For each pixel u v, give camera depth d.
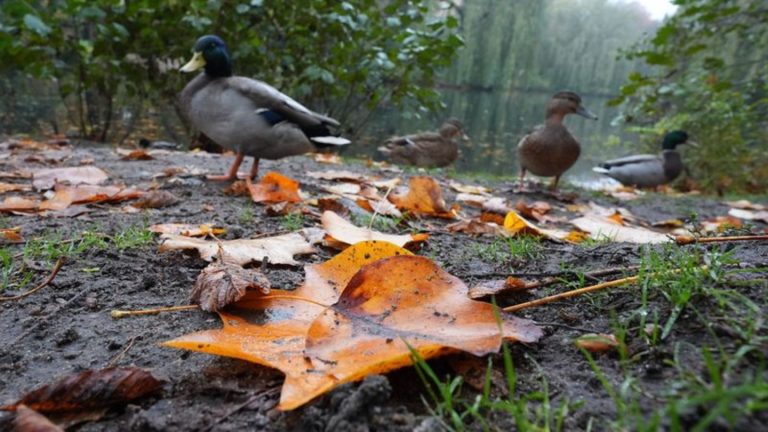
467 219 1.01
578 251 0.68
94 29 2.43
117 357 0.40
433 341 0.34
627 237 0.87
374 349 0.34
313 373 0.32
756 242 0.62
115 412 0.33
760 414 0.26
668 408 0.25
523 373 0.36
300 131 1.21
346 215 0.92
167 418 0.32
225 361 0.39
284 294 0.45
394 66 2.52
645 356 0.35
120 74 2.44
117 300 0.51
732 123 2.69
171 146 2.36
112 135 2.77
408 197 1.03
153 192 0.94
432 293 0.40
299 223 0.84
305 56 2.47
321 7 2.25
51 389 0.32
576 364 0.36
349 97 2.72
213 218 0.86
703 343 0.34
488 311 0.38
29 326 0.46
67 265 0.59
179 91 2.44
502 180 2.13
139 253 0.64
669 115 3.22
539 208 1.30
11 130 2.68
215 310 0.43
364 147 3.49
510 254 0.69
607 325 0.41
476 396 0.33
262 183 1.01
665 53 2.10
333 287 0.47
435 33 2.80
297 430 0.31
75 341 0.43
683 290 0.40
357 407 0.30
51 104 3.51
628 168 2.59
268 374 0.36
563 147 1.78
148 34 2.22
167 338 0.43
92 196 0.92
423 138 2.74
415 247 0.74
